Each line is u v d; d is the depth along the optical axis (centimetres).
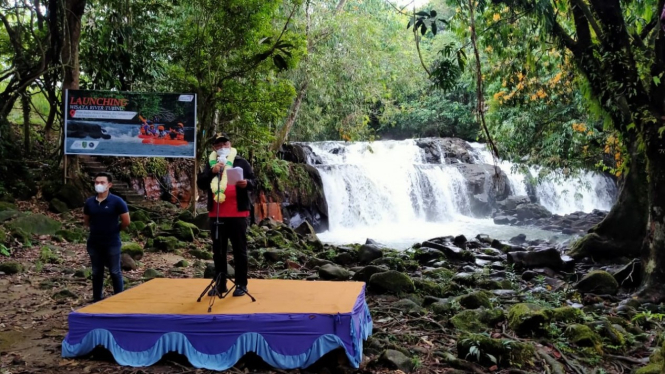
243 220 566
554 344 616
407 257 1218
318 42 2064
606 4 862
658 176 868
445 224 2223
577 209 2638
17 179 1457
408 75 2483
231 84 1527
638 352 634
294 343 495
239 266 567
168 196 1767
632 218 1157
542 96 1548
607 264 1157
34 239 1112
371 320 638
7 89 1573
